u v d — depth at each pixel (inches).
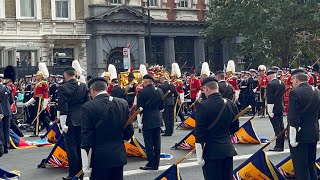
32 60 1524.4
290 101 402.9
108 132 333.7
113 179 340.5
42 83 808.3
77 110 488.1
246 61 1800.0
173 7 1768.0
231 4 1556.3
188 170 537.0
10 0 1502.2
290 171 463.5
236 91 895.1
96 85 339.9
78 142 491.5
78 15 1599.4
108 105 334.0
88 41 1610.5
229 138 361.7
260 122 983.6
